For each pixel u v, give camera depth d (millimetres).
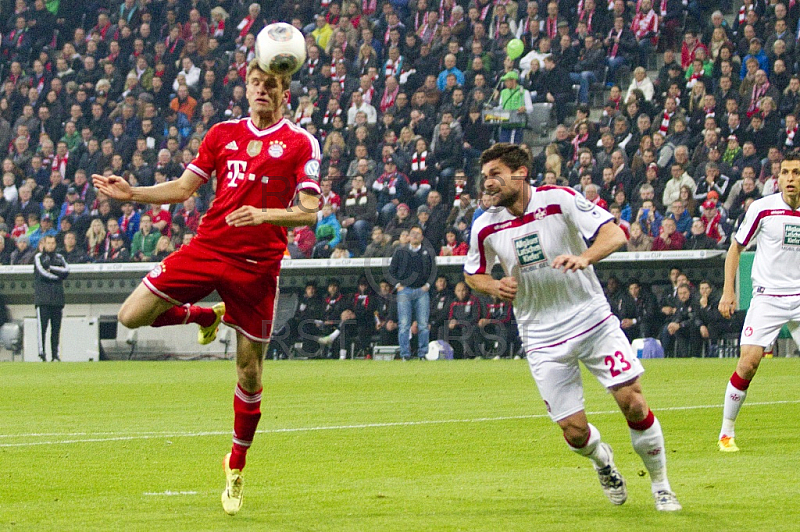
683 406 22812
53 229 51219
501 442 17641
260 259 12180
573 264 10523
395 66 51438
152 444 17938
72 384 31719
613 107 47344
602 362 11180
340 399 25781
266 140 12188
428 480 13766
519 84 48594
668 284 42125
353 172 47562
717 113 45375
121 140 53188
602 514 11055
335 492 12875
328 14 55125
